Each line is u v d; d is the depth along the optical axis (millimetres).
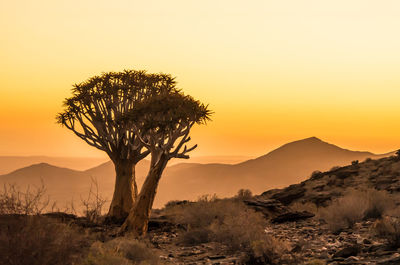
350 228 17297
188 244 16422
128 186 24953
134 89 24734
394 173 34938
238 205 24281
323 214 21984
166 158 19984
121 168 25141
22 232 8438
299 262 10531
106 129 25406
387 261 8797
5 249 8234
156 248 15594
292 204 32062
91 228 19234
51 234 8789
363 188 31734
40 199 9156
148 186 19688
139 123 20203
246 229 13812
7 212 8750
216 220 20078
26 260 8305
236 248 13281
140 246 12180
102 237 17281
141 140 20469
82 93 25047
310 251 11992
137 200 19625
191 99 20047
